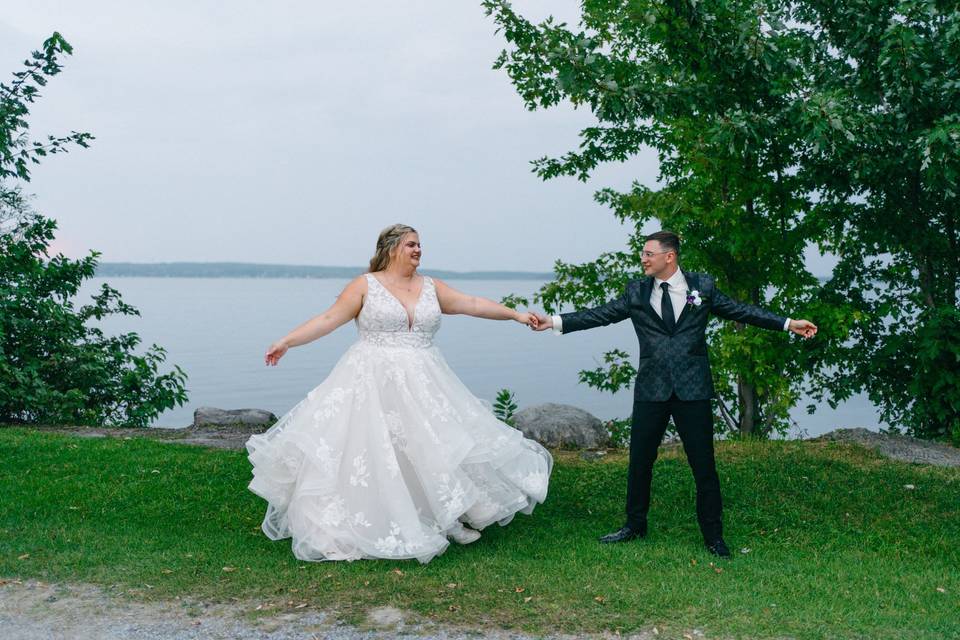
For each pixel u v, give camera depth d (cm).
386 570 461
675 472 699
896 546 525
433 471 490
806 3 907
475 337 11294
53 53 1073
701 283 497
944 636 373
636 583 440
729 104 905
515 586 432
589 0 1042
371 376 509
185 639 364
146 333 10062
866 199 959
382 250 533
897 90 827
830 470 712
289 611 397
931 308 919
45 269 1182
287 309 18888
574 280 1143
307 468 491
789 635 371
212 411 1055
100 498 611
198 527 552
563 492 655
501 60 1015
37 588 427
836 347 962
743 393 1031
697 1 830
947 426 960
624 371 1136
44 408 1106
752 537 545
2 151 1052
